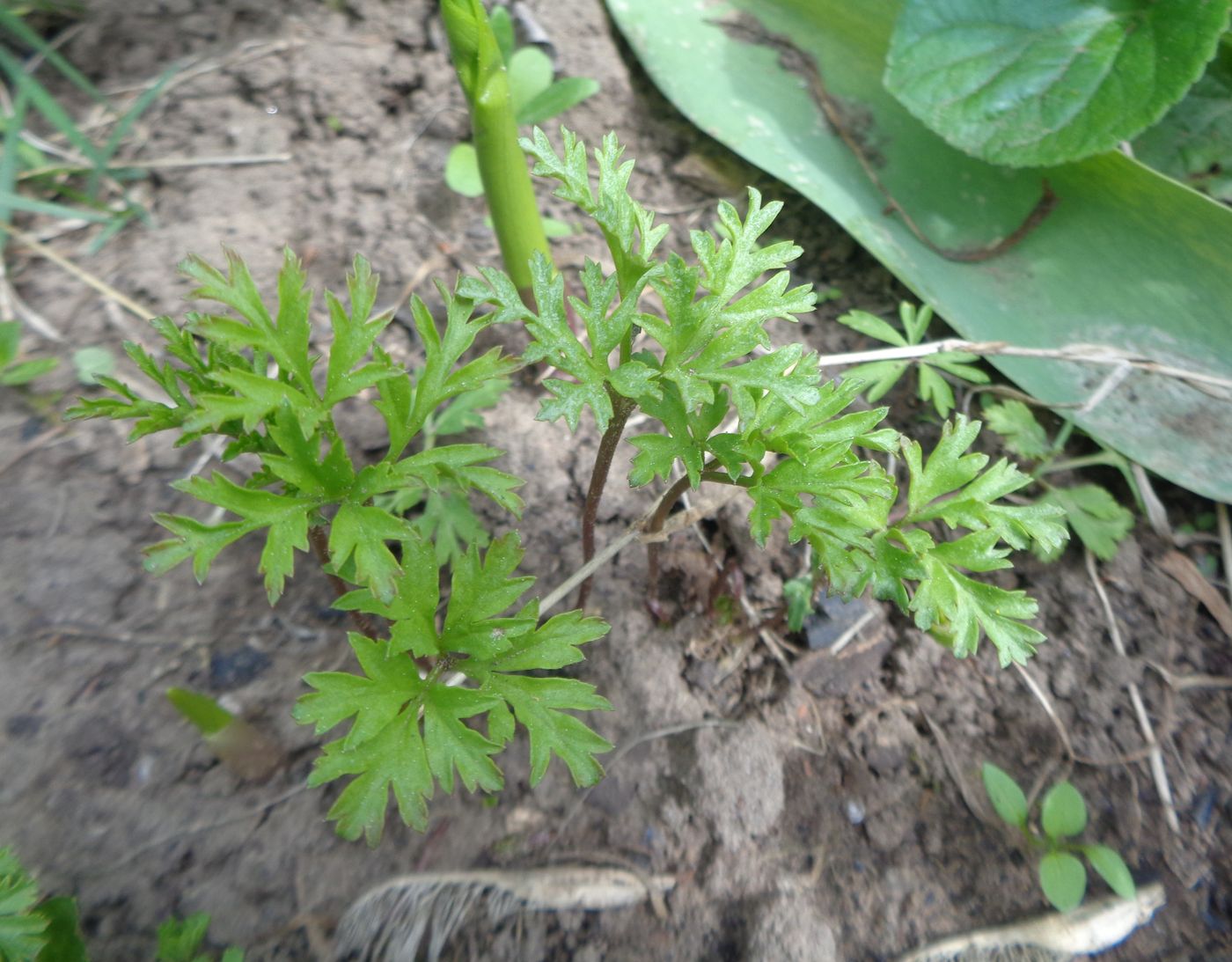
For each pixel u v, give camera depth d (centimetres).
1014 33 19
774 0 22
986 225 20
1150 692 17
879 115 21
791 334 20
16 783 14
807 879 15
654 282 12
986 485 13
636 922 14
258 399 11
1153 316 18
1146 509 18
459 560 12
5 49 22
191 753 15
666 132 23
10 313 19
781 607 17
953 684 16
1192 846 15
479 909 14
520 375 19
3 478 17
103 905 14
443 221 21
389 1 24
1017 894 15
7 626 16
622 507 18
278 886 14
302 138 22
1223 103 19
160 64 23
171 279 20
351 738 11
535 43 23
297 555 17
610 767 15
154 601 16
